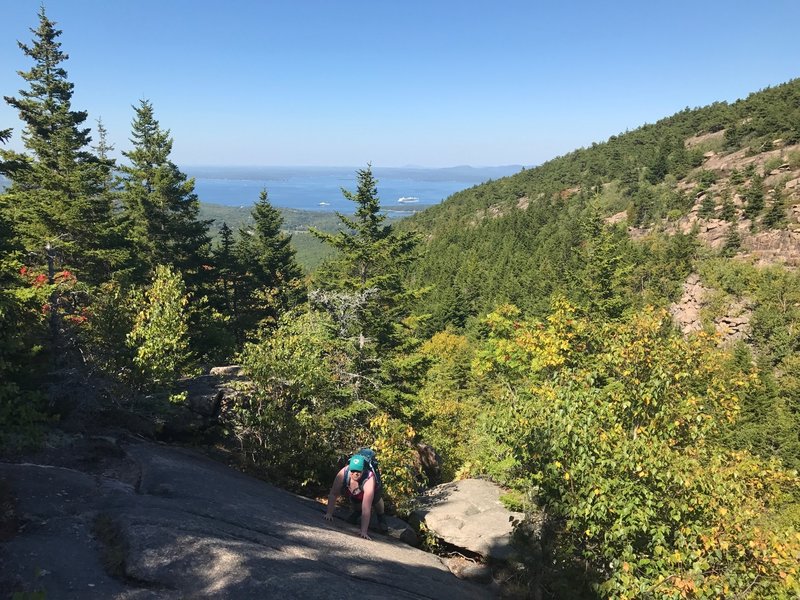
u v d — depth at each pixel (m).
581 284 31.75
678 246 98.94
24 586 3.32
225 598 3.54
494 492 12.33
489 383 30.30
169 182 25.80
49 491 4.83
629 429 7.55
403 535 8.27
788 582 4.91
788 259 87.94
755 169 135.12
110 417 8.44
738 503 6.00
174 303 9.73
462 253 142.00
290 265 40.75
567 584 6.21
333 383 12.43
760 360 65.19
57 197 20.30
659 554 5.44
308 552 4.86
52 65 28.05
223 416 10.77
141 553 3.91
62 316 9.25
